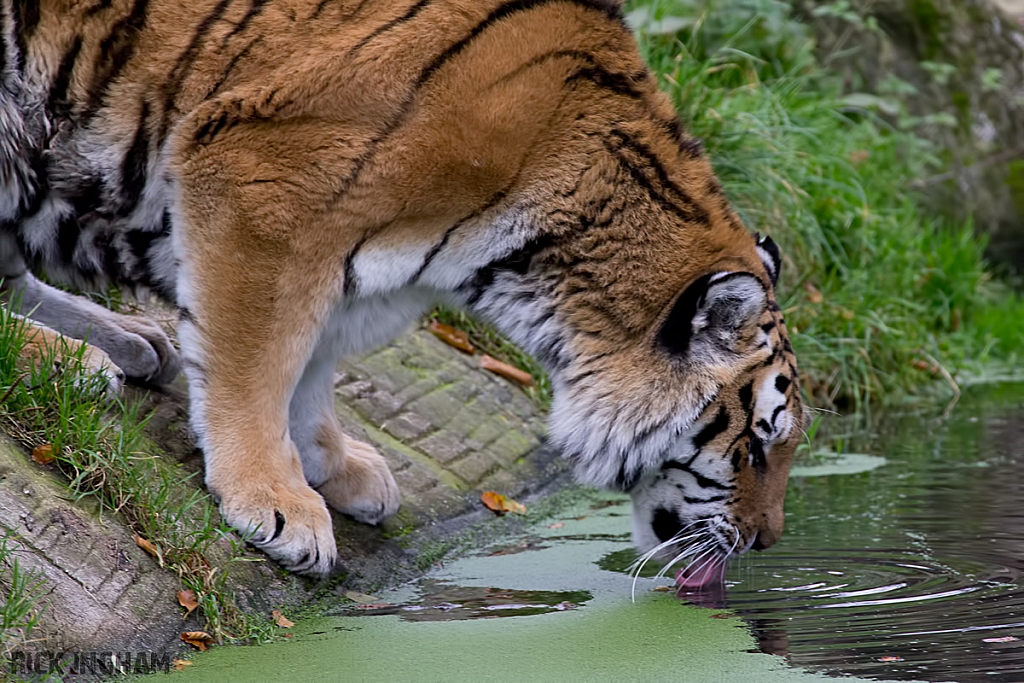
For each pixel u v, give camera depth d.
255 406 7.41
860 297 15.70
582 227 7.56
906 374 16.03
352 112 7.11
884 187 18.58
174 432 8.04
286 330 7.33
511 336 7.92
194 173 7.16
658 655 6.65
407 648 6.76
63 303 8.42
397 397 10.58
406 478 9.51
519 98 7.31
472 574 8.48
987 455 12.26
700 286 7.50
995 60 24.58
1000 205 23.70
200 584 6.89
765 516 8.13
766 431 7.97
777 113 15.73
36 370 7.32
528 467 11.06
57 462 6.91
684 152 7.91
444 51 7.20
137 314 9.75
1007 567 8.29
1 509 6.37
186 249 7.27
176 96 7.24
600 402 7.80
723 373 7.77
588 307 7.68
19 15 7.18
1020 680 6.16
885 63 23.34
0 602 5.96
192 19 7.22
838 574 8.23
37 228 7.62
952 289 18.73
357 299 7.54
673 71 14.49
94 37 7.23
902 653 6.62
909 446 12.84
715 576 8.09
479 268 7.58
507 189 7.39
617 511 10.55
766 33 17.75
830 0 22.12
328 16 7.21
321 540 7.53
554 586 8.18
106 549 6.65
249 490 7.38
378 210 7.22
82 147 7.37
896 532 9.23
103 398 7.50
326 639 6.91
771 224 14.63
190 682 6.12
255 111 7.08
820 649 6.72
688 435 7.88
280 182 7.13
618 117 7.62
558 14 7.52
